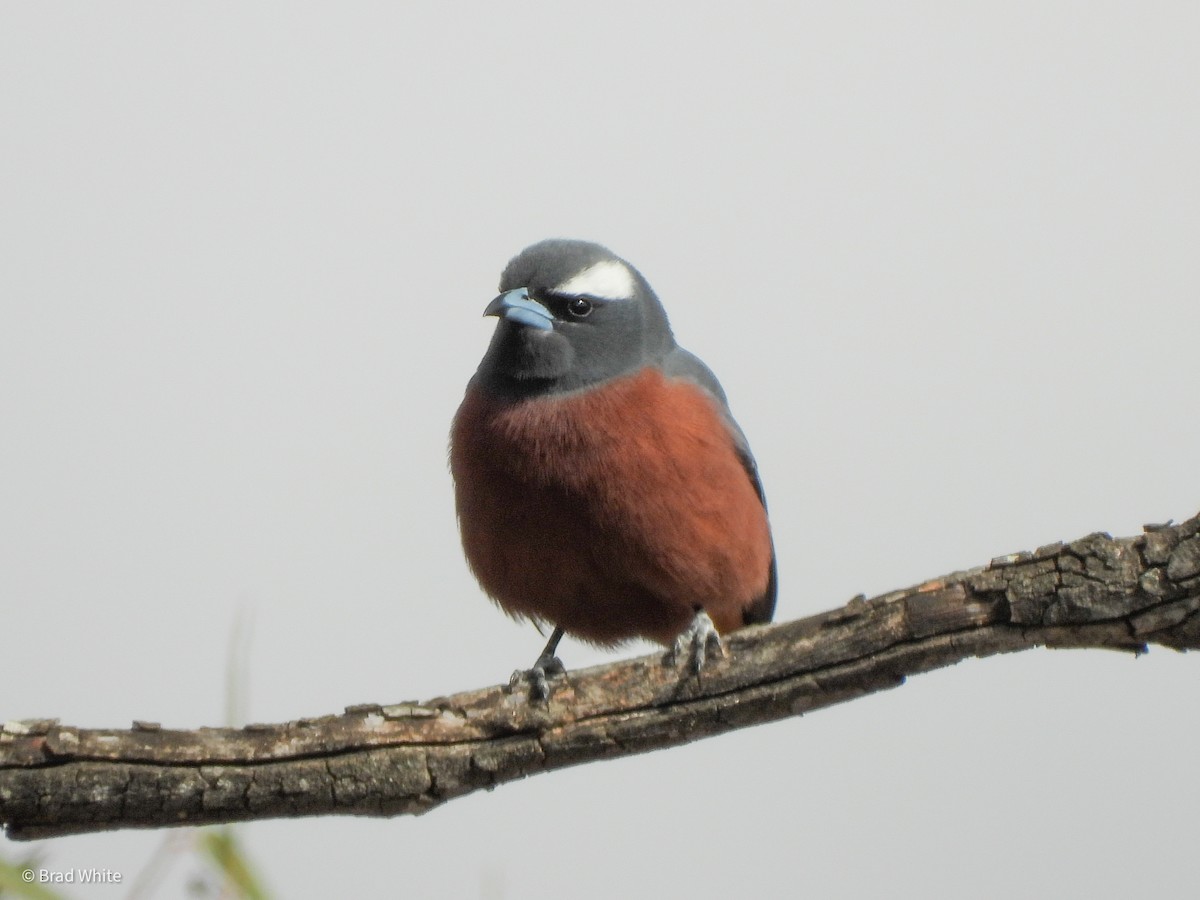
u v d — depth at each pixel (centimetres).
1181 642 979
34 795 983
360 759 1025
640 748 1067
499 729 1047
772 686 1048
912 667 1029
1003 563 1006
